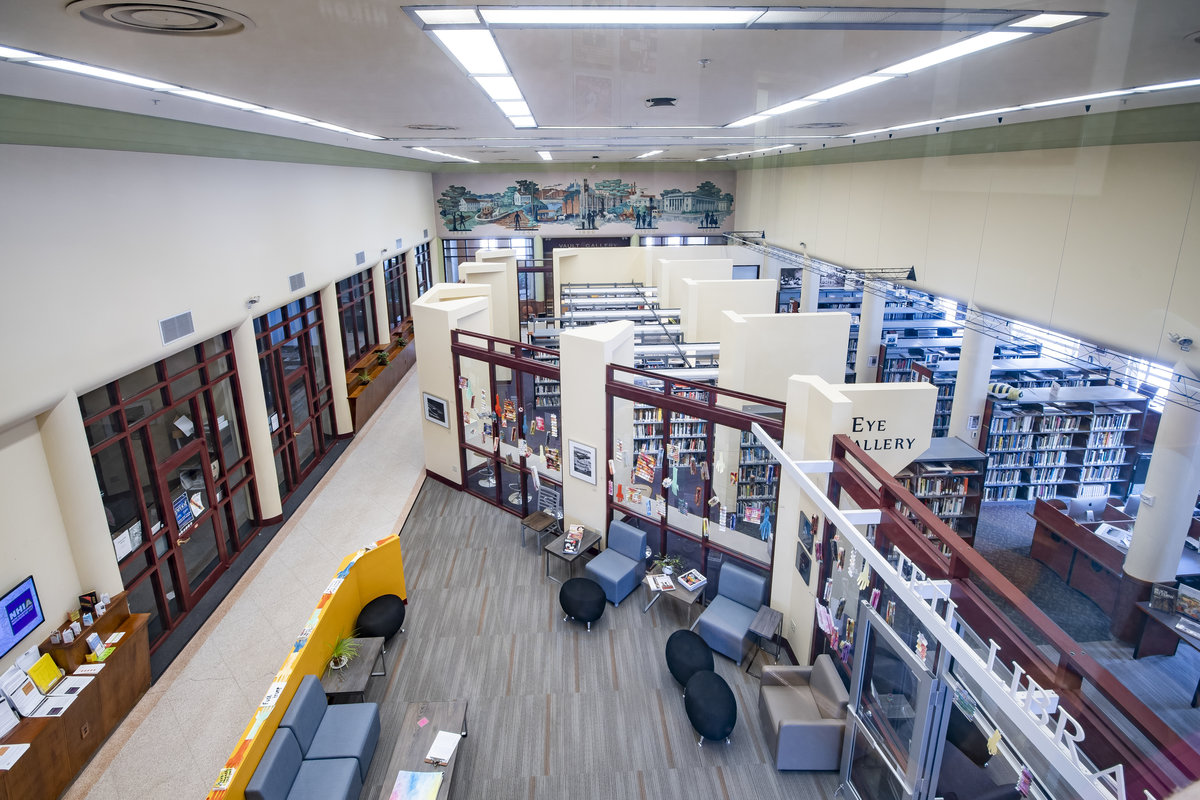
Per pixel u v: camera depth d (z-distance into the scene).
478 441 10.59
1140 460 8.99
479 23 3.11
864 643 5.13
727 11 2.86
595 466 8.61
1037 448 9.34
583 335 8.32
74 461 5.72
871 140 9.69
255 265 9.12
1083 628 6.59
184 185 7.35
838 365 10.61
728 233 21.45
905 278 9.20
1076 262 4.88
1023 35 2.98
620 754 5.88
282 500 10.52
